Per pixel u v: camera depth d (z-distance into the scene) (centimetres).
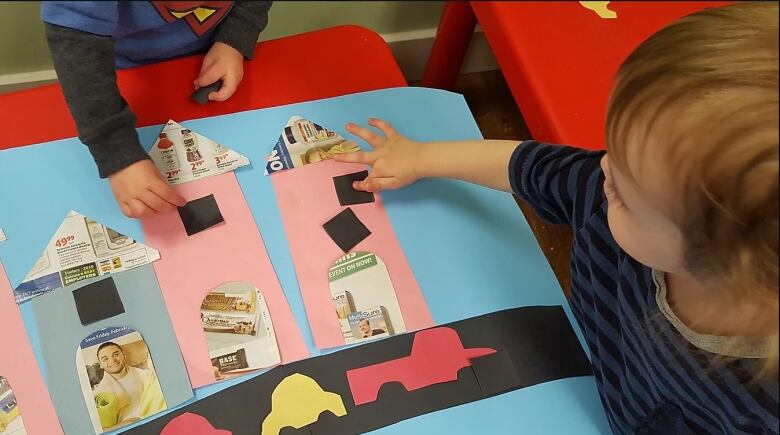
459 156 79
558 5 116
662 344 59
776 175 39
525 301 76
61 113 81
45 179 76
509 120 158
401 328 71
